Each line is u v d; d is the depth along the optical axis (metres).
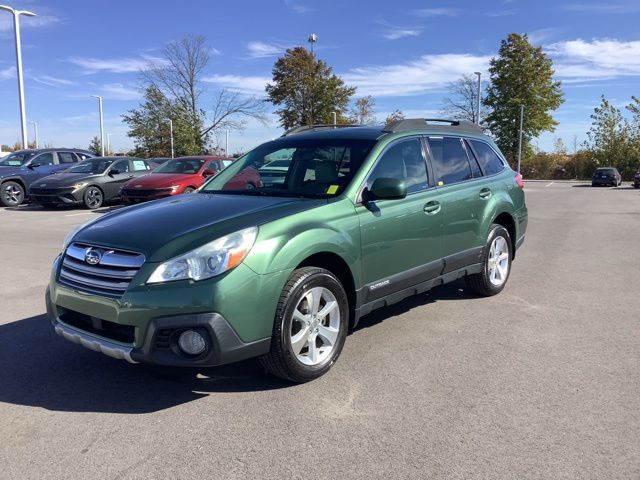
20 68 27.27
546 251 9.41
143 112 56.56
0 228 11.88
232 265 3.35
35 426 3.29
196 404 3.55
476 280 5.94
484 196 5.72
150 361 3.29
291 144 5.02
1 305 5.85
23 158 18.20
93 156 19.97
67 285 3.64
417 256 4.76
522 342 4.66
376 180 4.23
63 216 14.38
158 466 2.86
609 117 58.28
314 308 3.81
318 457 2.93
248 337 3.40
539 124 55.97
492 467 2.82
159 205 4.28
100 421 3.35
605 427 3.21
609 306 5.79
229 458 2.93
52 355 4.41
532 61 55.12
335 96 57.38
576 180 57.50
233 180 4.94
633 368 4.09
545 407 3.47
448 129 5.63
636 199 24.72
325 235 3.83
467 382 3.86
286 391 3.73
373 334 4.87
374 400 3.59
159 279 3.28
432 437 3.12
